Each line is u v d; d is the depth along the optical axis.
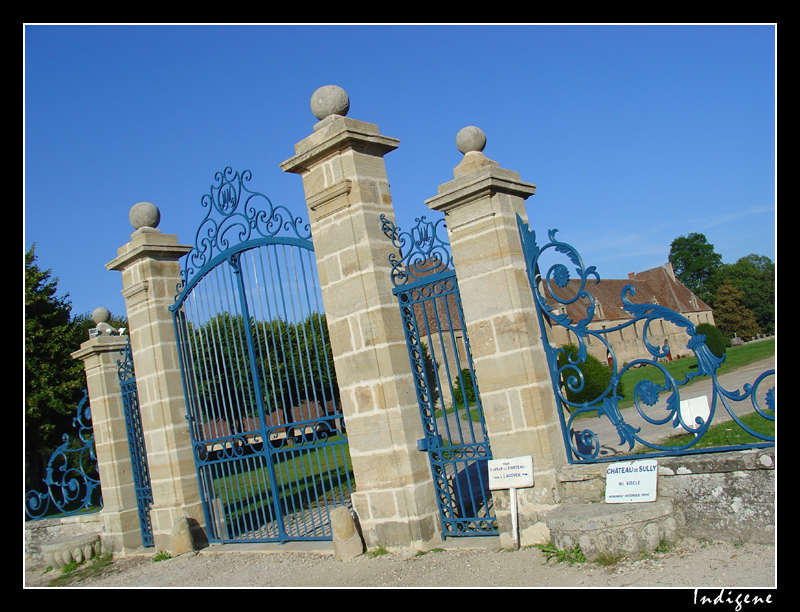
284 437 7.58
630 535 4.79
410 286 6.43
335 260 6.75
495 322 5.73
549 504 5.45
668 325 47.22
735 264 64.88
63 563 9.38
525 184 6.01
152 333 8.80
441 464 6.38
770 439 4.75
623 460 5.23
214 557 7.95
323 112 6.77
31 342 19.97
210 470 8.69
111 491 9.63
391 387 6.36
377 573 5.84
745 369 21.23
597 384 15.08
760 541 4.57
